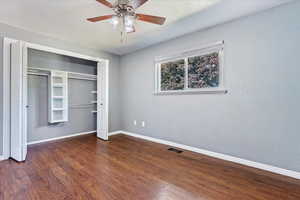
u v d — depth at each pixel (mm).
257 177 2076
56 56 3748
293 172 2045
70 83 4023
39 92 3508
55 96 3625
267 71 2225
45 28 2809
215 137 2740
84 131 4320
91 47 3826
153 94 3703
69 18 2457
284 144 2105
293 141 2043
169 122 3410
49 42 3172
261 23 2264
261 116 2279
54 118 3680
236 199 1644
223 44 2611
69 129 4023
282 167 2123
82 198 1640
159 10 2250
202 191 1781
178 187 1858
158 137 3633
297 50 2004
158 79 3631
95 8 2189
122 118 4496
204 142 2881
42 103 3555
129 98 4293
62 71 3732
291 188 1832
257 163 2320
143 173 2189
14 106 2582
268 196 1692
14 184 1877
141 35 3125
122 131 4496
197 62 2979
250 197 1676
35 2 2029
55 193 1717
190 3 2084
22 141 2525
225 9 2221
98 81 4066
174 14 2354
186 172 2221
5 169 2250
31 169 2260
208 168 2342
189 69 3092
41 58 3512
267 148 2234
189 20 2529
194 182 1967
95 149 3156
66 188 1812
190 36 3031
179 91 3215
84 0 2002
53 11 2256
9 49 2664
